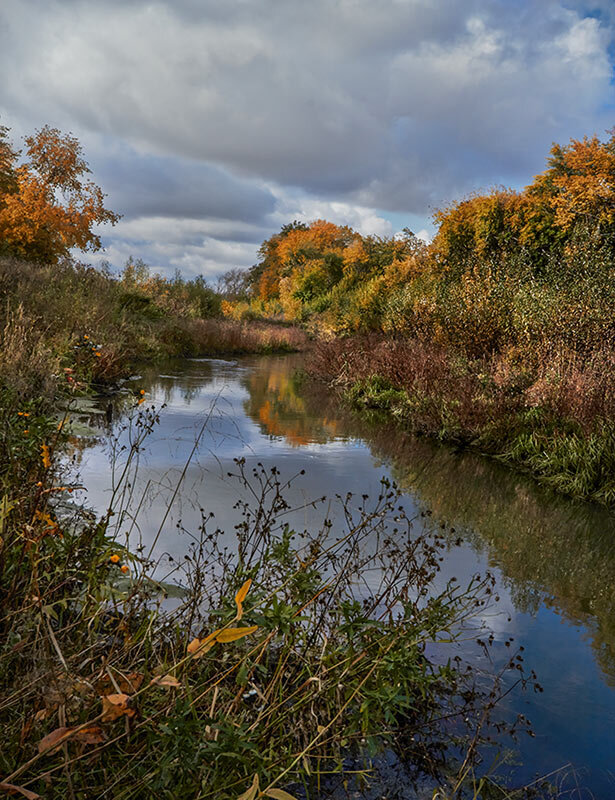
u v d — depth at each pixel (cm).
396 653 207
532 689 272
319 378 1555
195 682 201
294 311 3716
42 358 805
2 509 209
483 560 425
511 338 1099
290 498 504
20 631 180
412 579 266
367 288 2273
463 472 689
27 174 2464
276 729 196
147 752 159
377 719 218
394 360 1259
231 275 6638
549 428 774
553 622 342
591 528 531
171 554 359
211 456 623
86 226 2550
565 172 1858
